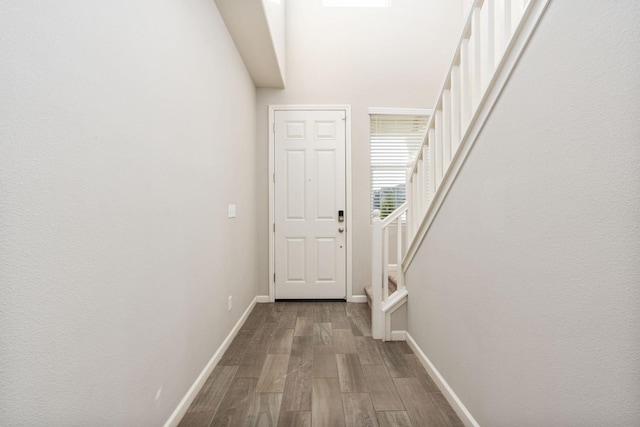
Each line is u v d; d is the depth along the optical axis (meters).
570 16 0.83
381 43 3.55
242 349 2.28
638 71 0.65
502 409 1.17
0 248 0.66
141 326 1.18
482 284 1.31
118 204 1.04
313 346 2.33
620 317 0.70
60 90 0.80
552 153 0.90
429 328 1.94
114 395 1.02
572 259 0.83
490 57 1.27
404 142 3.60
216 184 2.07
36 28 0.73
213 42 2.02
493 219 1.22
